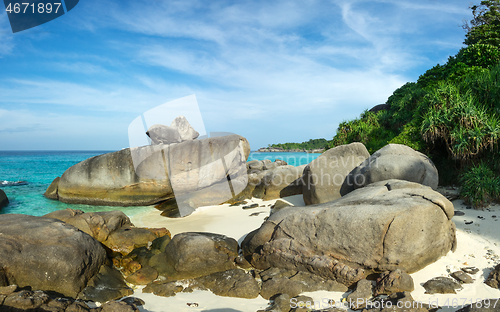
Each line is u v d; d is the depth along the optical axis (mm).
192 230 7465
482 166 7852
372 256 4684
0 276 4156
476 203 7078
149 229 7145
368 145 14797
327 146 17422
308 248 5098
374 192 5805
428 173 7582
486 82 9484
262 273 5145
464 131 8344
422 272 4711
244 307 4148
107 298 4441
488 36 18812
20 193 14406
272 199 10117
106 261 5461
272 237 5551
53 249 4629
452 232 5246
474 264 4840
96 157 12359
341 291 4453
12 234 4734
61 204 12188
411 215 4723
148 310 4082
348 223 4855
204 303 4285
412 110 13875
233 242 6156
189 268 5312
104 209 11227
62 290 4414
